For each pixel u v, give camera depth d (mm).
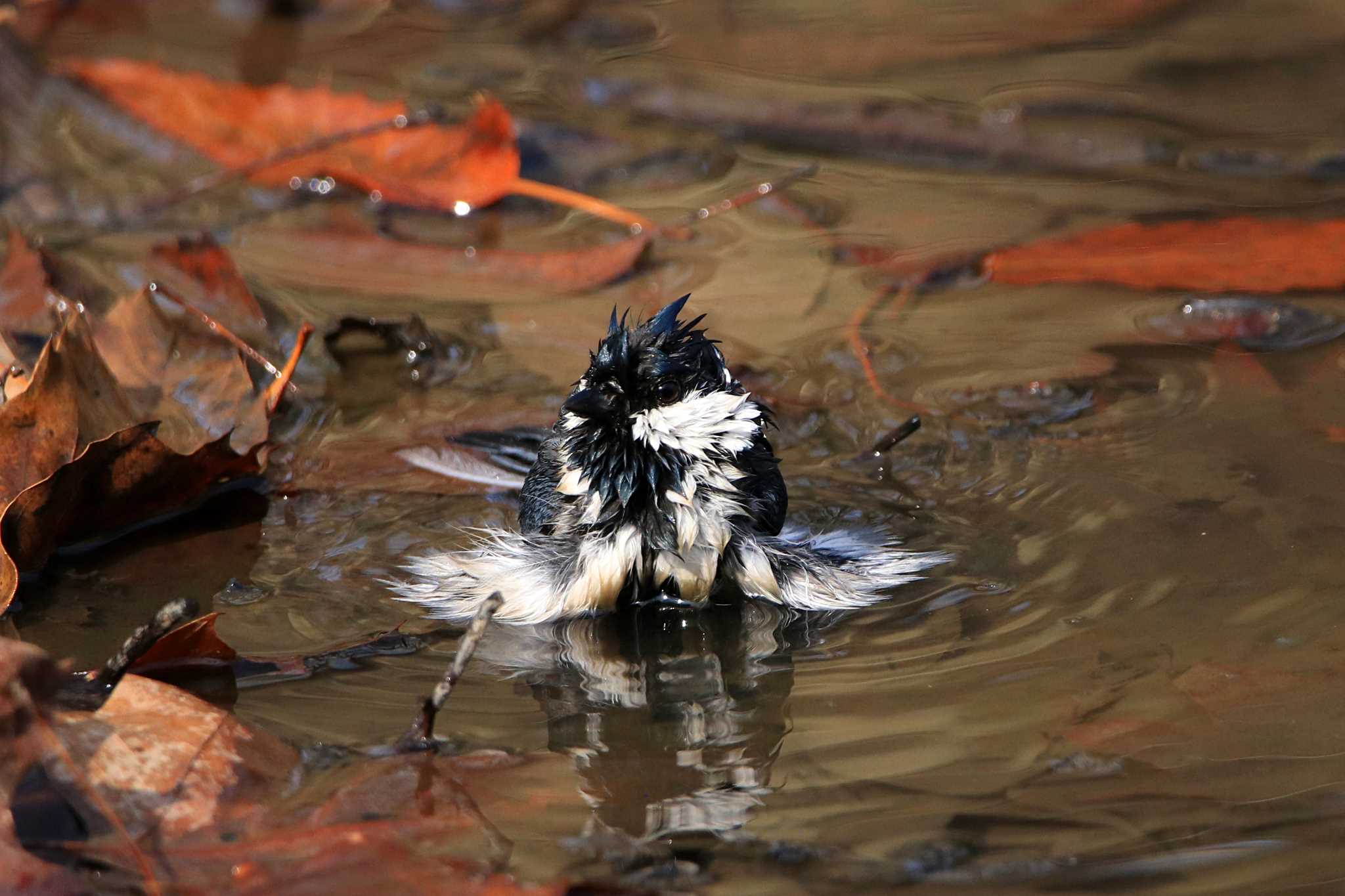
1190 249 13008
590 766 6613
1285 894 5629
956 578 8586
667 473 8492
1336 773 6449
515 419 10734
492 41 18297
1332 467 9602
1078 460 9945
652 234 13398
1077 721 6941
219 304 12000
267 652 7695
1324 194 13883
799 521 9352
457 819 6133
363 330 11664
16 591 8195
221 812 6098
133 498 9070
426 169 14320
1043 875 5770
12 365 9516
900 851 5922
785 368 11336
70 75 16203
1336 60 17266
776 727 7008
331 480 9945
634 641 8094
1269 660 7426
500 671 7645
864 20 19000
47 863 5676
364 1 19531
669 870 5793
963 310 12266
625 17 19141
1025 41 18078
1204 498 9312
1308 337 11523
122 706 6574
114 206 13977
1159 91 16516
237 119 15203
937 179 14867
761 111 16062
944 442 10305
